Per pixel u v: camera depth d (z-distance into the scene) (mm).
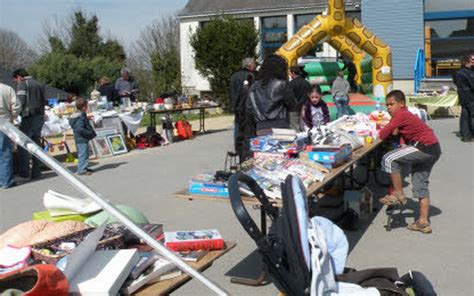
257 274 5090
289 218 2891
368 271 3270
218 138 15562
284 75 6297
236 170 4758
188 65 31484
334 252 3256
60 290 2365
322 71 16531
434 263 5293
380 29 23047
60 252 2855
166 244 3336
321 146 5523
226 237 6250
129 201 8234
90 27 46812
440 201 7668
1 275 2428
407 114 6152
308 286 2865
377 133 7391
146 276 2818
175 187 9133
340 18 14867
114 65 37906
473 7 22125
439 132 15023
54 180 10391
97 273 2662
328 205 7227
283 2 28969
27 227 3215
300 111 7574
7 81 19094
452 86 21656
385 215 7055
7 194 9172
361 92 17031
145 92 33156
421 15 22375
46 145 13016
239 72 8812
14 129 2510
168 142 14609
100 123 13156
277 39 29156
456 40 22500
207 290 4730
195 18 30859
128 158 12523
